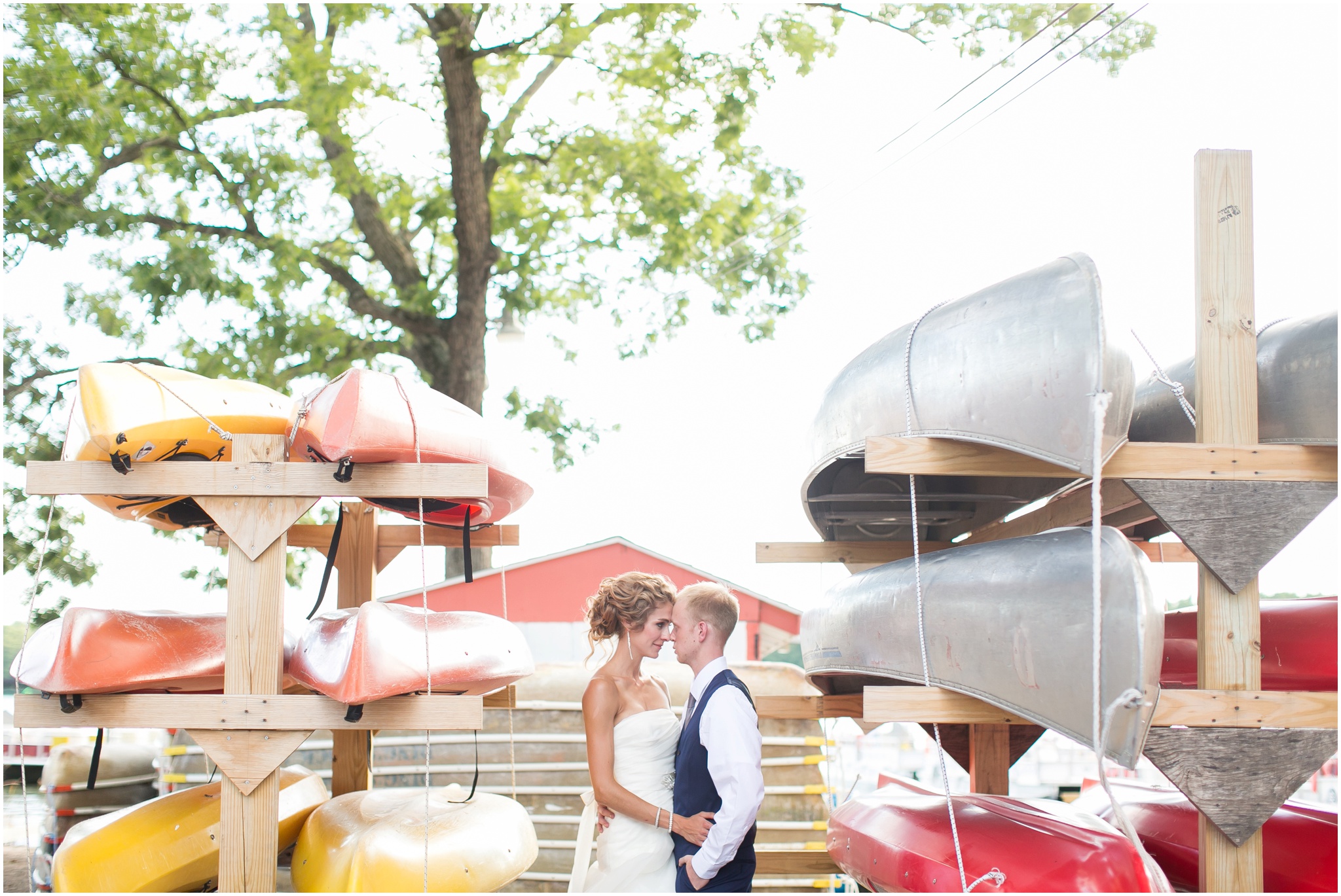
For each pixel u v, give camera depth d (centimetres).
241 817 239
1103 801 327
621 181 1074
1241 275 239
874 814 287
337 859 254
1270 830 269
